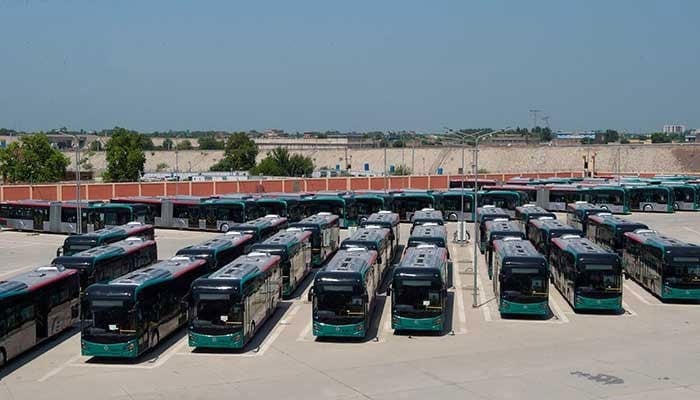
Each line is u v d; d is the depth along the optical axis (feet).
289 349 106.32
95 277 131.13
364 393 86.74
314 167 554.46
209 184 327.47
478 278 160.66
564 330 116.26
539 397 84.53
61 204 245.04
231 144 565.12
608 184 320.70
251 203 247.70
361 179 362.33
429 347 106.73
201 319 103.19
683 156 529.45
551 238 160.97
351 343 109.29
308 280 158.61
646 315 127.03
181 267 119.34
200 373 95.40
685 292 134.00
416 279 111.75
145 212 241.96
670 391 86.38
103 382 92.17
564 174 455.63
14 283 104.53
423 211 212.02
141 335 100.12
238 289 103.24
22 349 102.53
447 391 87.04
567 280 134.82
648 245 146.41
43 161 395.14
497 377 92.22
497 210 211.82
